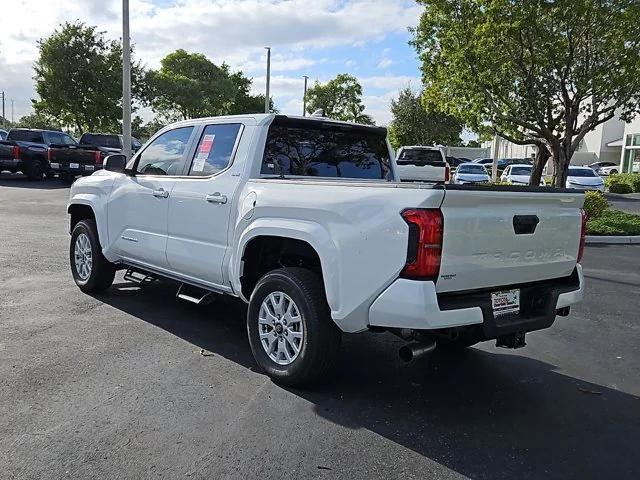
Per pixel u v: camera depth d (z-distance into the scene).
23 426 3.59
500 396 4.38
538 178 15.96
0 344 5.02
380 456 3.42
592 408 4.22
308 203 4.18
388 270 3.67
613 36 12.77
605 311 6.98
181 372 4.56
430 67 15.05
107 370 4.53
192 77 52.28
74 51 31.83
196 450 3.40
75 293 6.85
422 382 4.61
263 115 5.06
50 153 21.59
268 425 3.75
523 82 14.03
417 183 3.80
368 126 5.76
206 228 5.12
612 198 27.17
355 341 5.59
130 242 6.06
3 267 8.13
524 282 4.21
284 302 4.40
